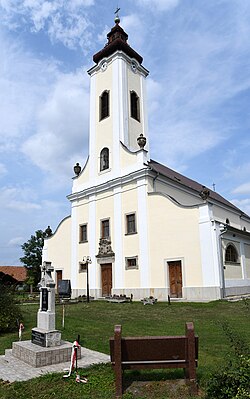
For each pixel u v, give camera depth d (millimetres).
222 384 4859
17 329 12602
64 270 30047
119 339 5695
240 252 24016
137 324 12664
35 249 47250
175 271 21516
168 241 22031
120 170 26656
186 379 5902
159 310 16562
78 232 29156
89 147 30203
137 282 23281
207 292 19609
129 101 29359
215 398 4809
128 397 5406
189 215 21281
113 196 26484
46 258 32250
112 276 25109
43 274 9336
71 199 30344
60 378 6438
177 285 21234
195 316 14180
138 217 24188
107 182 26906
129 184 25484
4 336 11602
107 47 30734
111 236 25969
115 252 25203
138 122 29766
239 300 18828
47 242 32625
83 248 28312
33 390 5949
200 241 20438
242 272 23625
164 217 22594
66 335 10797
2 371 7184
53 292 8938
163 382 5996
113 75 29703
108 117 29109
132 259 24062
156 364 5695
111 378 6391
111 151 27859
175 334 10445
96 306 19656
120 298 21969
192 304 17953
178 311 15883
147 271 22719
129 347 5746
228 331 7336
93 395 5578
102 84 30641
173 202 22234
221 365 6637
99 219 27359
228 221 33531
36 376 6746
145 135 30141
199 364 6926
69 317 15062
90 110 31031
